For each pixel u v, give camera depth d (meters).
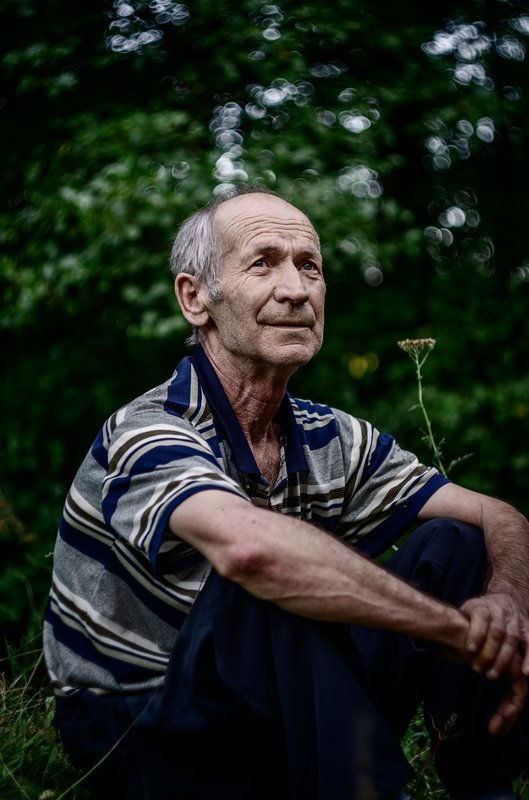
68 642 1.66
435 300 5.07
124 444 1.54
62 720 1.65
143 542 1.42
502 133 5.16
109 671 1.60
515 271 5.30
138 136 4.46
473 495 1.78
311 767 1.30
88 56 4.88
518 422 4.86
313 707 1.30
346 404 4.92
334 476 1.83
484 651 1.36
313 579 1.29
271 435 1.83
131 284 4.54
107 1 4.92
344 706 1.28
